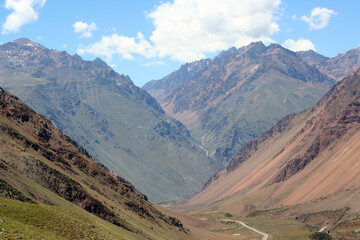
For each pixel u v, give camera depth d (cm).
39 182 13762
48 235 8194
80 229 9450
